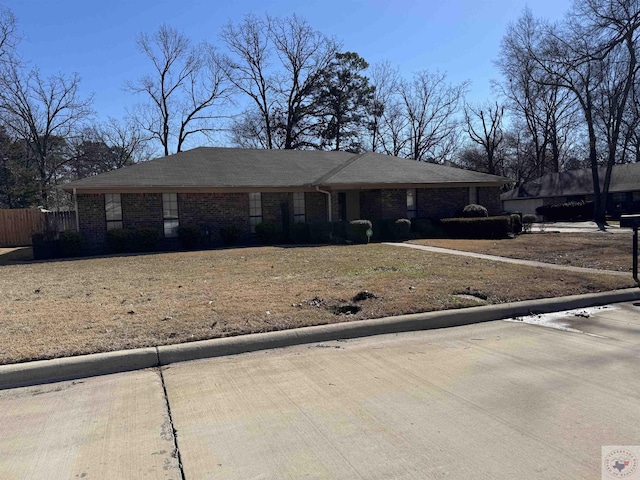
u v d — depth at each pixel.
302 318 5.88
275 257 13.09
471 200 22.56
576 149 49.53
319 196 20.67
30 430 3.32
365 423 3.34
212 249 16.72
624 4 26.81
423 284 8.08
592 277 8.63
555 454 2.85
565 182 41.81
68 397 3.92
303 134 41.34
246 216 19.02
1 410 3.69
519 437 3.08
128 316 6.10
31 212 22.30
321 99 40.97
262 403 3.72
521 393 3.80
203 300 7.08
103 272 11.03
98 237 16.92
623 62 30.72
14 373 4.24
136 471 2.76
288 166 21.38
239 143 43.22
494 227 18.69
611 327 5.83
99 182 16.62
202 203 18.31
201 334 5.24
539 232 21.41
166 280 9.38
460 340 5.41
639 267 9.88
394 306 6.43
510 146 49.69
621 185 36.69
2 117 32.72
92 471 2.77
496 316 6.43
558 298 7.08
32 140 35.06
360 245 16.41
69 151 38.69
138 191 16.83
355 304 6.61
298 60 40.31
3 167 31.09
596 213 33.03
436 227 20.02
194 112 39.72
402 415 3.45
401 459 2.84
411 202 21.31
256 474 2.71
